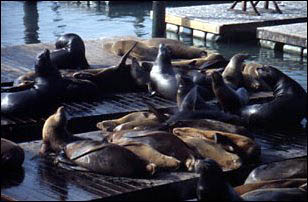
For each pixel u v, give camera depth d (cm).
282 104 1177
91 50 1664
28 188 889
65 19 2373
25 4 2655
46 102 1205
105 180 916
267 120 1173
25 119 1170
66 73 1370
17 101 1180
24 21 2320
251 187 884
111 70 1345
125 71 1362
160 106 1249
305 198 838
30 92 1194
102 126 1106
